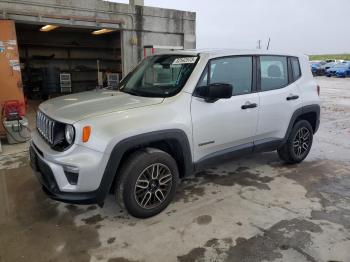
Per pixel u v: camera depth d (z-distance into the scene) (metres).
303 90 4.28
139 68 3.93
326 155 4.97
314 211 3.12
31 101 10.91
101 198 2.66
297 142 4.38
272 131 3.95
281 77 4.04
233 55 3.50
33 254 2.43
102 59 13.68
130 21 8.34
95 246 2.54
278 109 3.91
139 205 2.86
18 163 4.45
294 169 4.31
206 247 2.53
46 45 12.36
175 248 2.52
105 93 3.50
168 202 3.09
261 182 3.85
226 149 3.52
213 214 3.05
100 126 2.56
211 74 3.29
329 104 10.77
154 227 2.82
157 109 2.87
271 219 2.96
